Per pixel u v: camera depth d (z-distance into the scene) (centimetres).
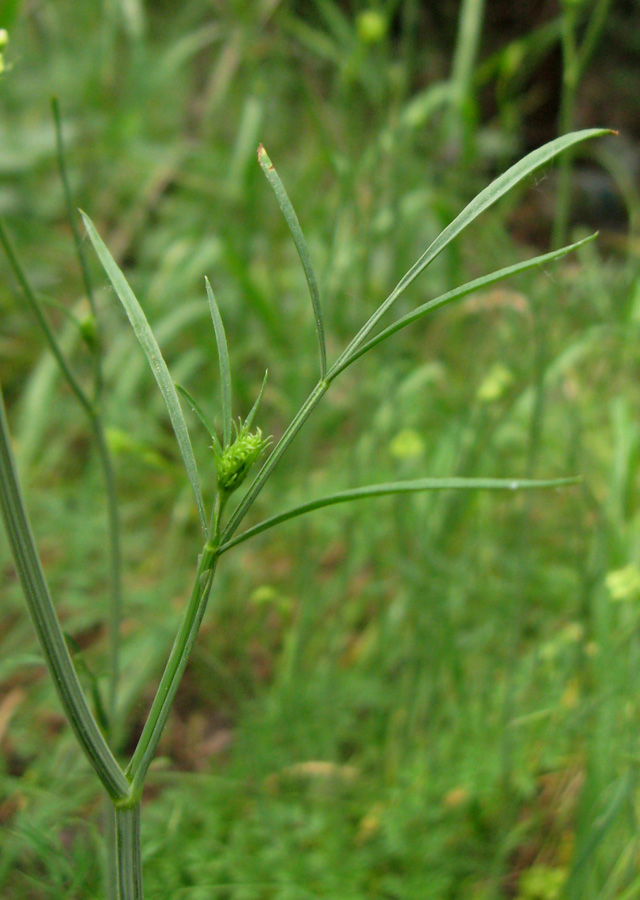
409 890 34
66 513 52
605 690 36
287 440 17
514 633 37
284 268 71
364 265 48
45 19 94
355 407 46
